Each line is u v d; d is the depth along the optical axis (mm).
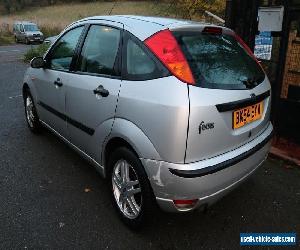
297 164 4305
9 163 4289
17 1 62656
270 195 3686
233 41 3223
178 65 2537
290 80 4824
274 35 4758
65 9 53531
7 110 6684
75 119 3607
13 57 17953
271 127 3404
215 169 2551
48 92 4223
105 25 3352
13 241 2871
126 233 3012
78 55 3654
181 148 2453
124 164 2971
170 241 2928
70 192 3641
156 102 2539
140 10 23250
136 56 2836
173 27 2729
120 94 2859
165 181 2541
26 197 3525
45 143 4930
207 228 3119
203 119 2477
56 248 2807
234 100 2678
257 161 3066
